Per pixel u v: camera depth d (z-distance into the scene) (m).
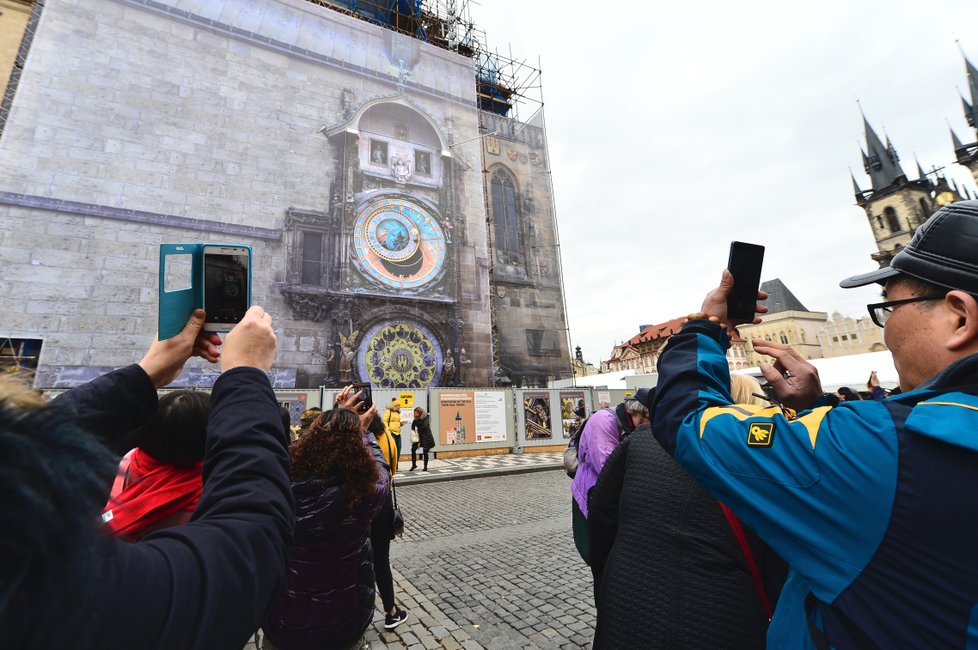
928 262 0.88
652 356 81.75
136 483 1.62
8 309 12.94
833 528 0.78
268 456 0.82
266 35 18.75
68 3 15.52
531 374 22.50
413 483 11.10
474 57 29.33
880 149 65.38
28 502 0.34
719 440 0.94
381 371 17.70
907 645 0.69
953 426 0.70
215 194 16.47
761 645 1.25
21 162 13.91
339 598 2.18
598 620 1.52
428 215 20.36
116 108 15.56
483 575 4.85
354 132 19.36
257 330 1.01
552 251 24.94
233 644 0.57
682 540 1.38
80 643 0.38
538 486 10.53
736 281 1.24
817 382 1.29
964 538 0.66
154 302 14.66
